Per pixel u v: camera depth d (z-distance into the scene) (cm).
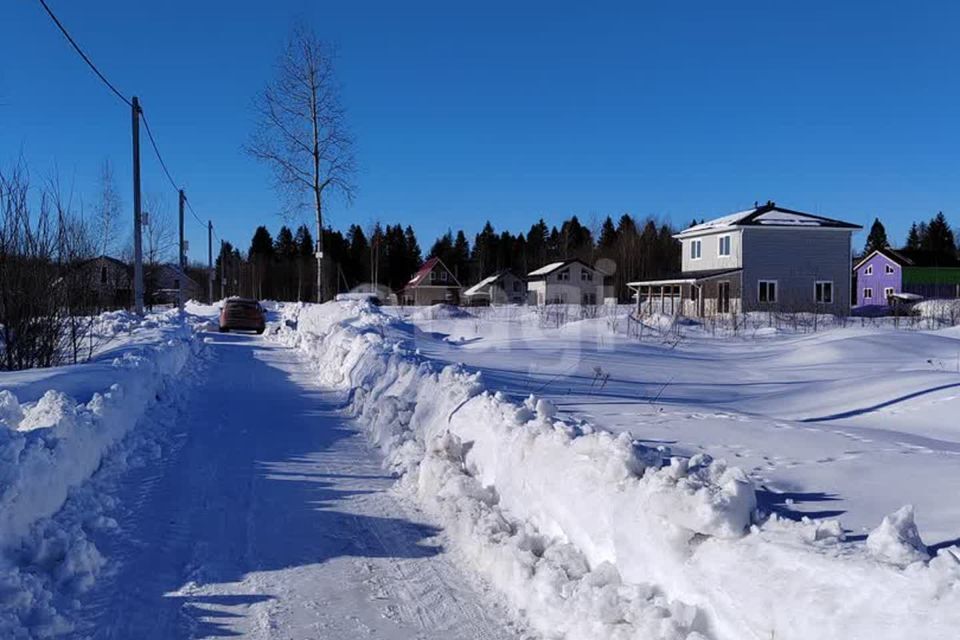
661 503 431
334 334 1938
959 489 514
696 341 2519
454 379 998
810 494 523
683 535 426
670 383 1443
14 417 725
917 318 3644
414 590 540
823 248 4738
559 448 599
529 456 637
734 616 367
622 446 536
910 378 1301
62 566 521
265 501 732
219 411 1231
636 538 455
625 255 7144
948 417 999
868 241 12025
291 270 10162
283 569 573
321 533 650
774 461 638
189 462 873
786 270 4703
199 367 1861
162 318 2844
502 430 711
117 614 488
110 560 568
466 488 689
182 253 4059
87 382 1016
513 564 530
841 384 1334
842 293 4762
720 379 1549
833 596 327
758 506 485
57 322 1361
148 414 1104
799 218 4803
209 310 5381
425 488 741
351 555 604
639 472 516
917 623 289
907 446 711
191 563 576
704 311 4838
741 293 4616
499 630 480
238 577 556
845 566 334
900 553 338
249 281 9619
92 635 457
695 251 5212
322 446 980
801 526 396
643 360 1809
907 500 494
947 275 7125
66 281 1402
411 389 1111
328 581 553
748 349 2248
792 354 1997
